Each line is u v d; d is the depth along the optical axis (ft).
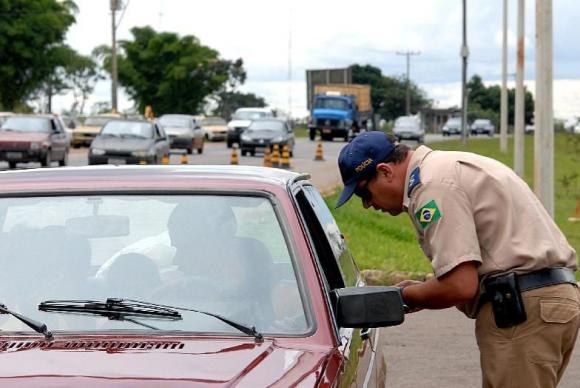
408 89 388.57
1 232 14.60
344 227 55.88
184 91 280.72
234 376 11.59
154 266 14.19
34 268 14.16
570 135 109.09
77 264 14.17
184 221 14.43
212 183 14.80
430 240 15.92
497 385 16.35
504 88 153.38
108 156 96.73
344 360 12.89
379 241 52.06
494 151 164.86
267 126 144.87
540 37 51.78
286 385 11.41
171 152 154.92
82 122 189.47
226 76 286.25
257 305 13.57
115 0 183.83
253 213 14.44
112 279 14.02
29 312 13.56
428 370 27.94
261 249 14.10
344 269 16.69
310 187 17.89
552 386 16.31
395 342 31.19
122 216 14.56
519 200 16.08
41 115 110.11
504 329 16.14
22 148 101.91
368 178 16.57
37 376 11.45
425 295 15.89
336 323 13.50
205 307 13.58
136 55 282.15
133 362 11.93
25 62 213.66
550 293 15.98
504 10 148.05
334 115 216.13
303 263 13.84
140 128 100.63
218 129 221.87
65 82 279.28
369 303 13.33
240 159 135.13
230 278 13.88
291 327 13.29
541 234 16.03
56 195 14.80
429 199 15.81
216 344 12.71
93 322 13.33
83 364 11.84
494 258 16.05
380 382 17.20
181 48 280.10
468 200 15.87
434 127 449.06
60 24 214.69
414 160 16.44
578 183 106.42
